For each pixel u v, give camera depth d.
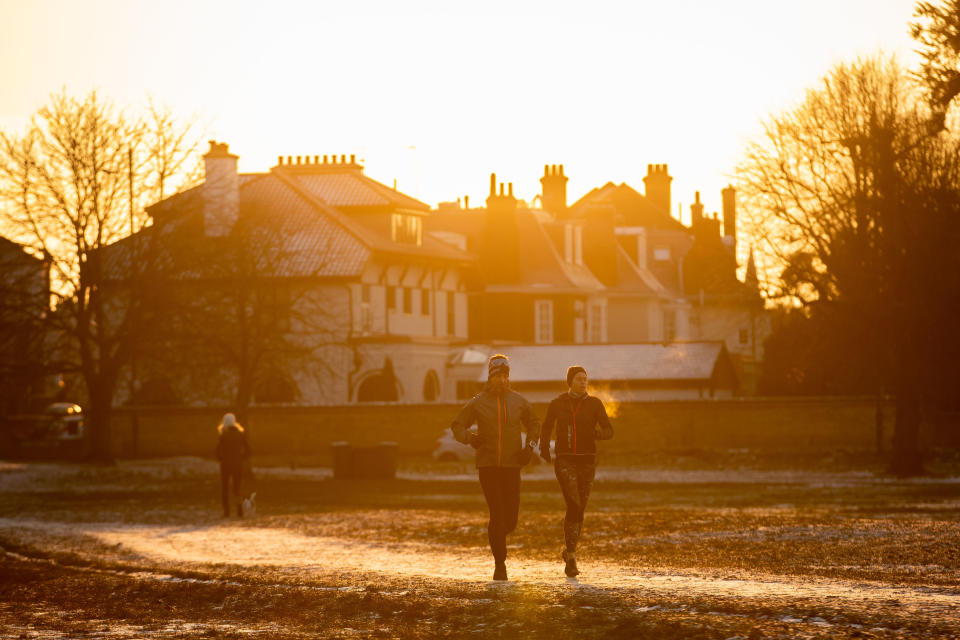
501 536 19.44
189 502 48.75
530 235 120.69
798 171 67.06
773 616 15.06
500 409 19.38
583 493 19.78
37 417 93.50
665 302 133.88
